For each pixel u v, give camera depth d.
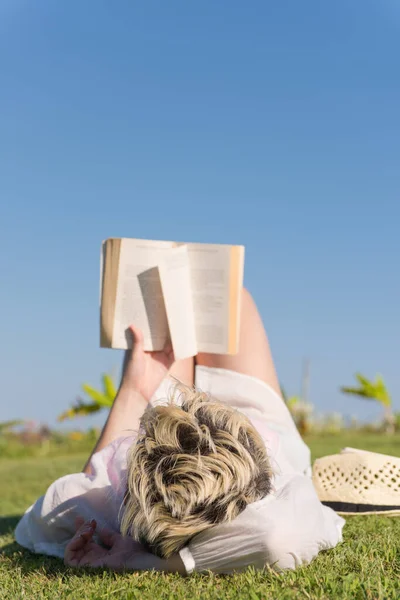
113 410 2.74
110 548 2.41
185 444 1.88
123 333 2.81
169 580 2.08
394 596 1.83
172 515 1.87
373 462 3.19
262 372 3.04
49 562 2.51
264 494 2.06
